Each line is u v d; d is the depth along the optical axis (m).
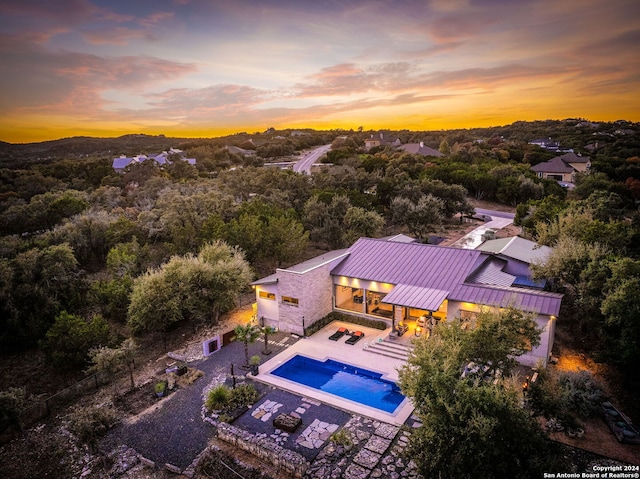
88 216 59.41
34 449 22.19
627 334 23.11
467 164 104.25
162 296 33.16
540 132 195.75
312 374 28.56
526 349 20.55
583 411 21.17
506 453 14.50
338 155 130.25
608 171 93.19
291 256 49.12
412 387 16.56
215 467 19.70
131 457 20.66
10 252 50.38
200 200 61.22
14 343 37.25
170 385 27.30
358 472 18.70
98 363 26.86
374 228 55.06
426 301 29.45
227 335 33.09
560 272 29.77
